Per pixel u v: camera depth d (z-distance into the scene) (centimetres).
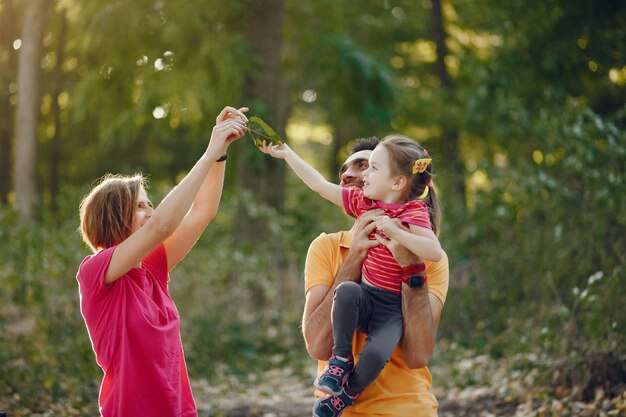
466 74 1367
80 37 1153
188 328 873
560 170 731
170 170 1736
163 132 1219
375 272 303
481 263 856
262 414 633
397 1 1544
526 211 771
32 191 1293
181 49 1124
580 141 662
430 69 1559
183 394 300
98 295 291
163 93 1112
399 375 301
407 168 309
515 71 1179
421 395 300
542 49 1175
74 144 1656
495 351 758
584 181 684
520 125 938
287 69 1357
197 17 1072
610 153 652
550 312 638
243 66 1095
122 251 289
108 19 1081
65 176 1698
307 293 319
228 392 720
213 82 1110
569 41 1146
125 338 288
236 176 1206
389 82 1295
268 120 1130
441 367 759
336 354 290
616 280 532
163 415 288
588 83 1165
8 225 785
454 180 1195
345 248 321
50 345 674
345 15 1406
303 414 630
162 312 300
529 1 1171
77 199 1070
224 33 1128
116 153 1683
